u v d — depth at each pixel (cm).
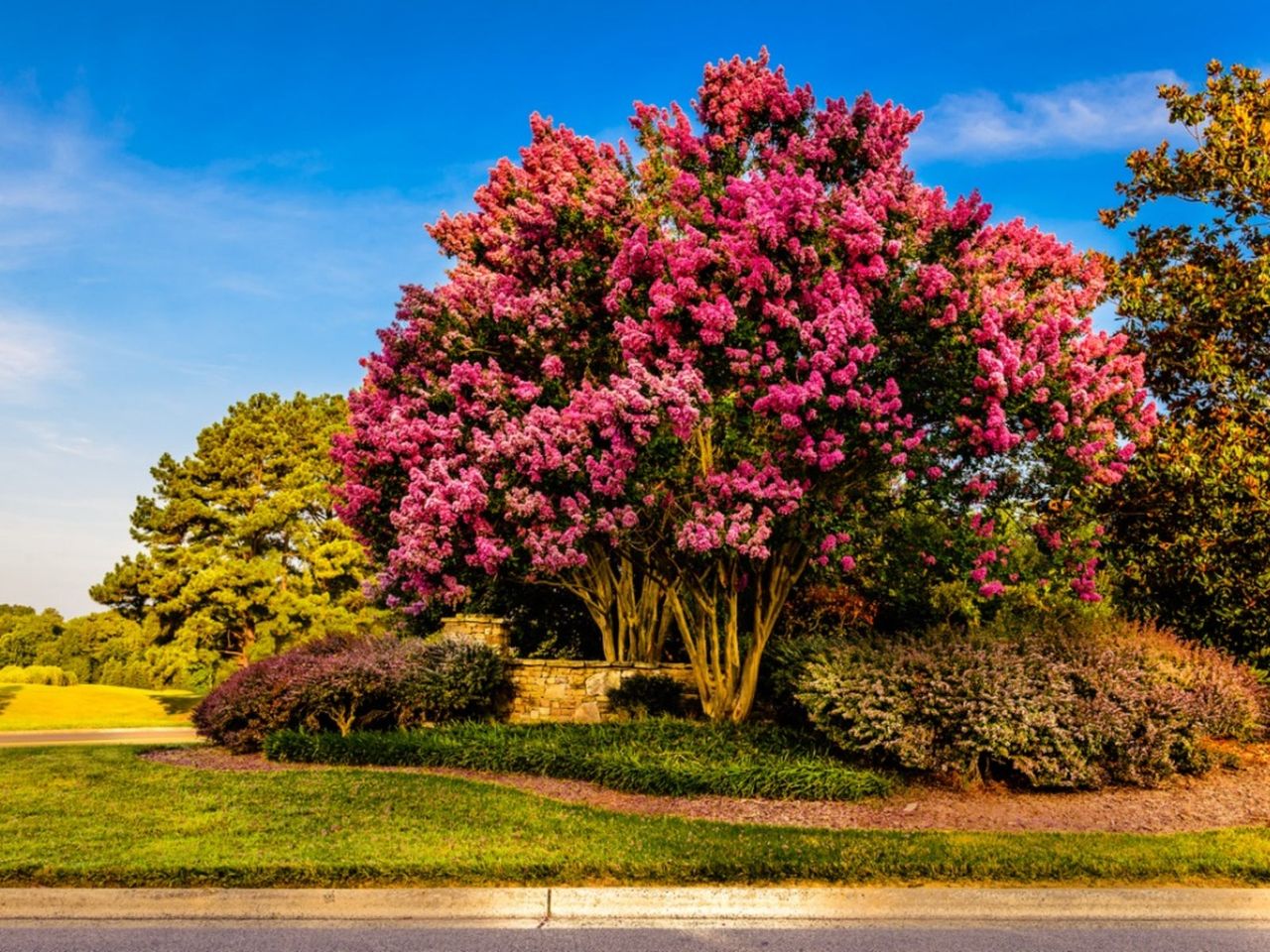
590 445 1148
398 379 1414
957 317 1072
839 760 1052
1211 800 954
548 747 1116
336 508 1497
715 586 1307
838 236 1079
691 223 1179
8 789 962
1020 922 595
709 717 1315
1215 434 1441
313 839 738
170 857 672
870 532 1291
